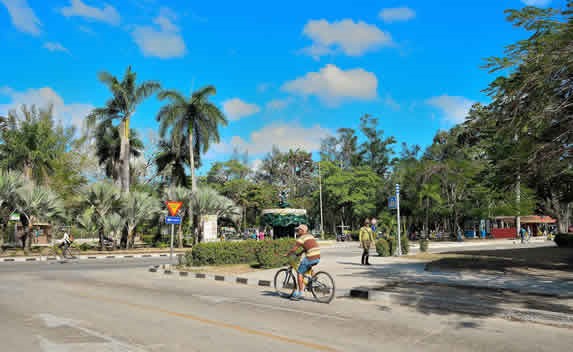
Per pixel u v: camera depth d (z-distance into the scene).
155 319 7.01
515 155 12.86
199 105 35.78
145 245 35.66
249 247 16.92
